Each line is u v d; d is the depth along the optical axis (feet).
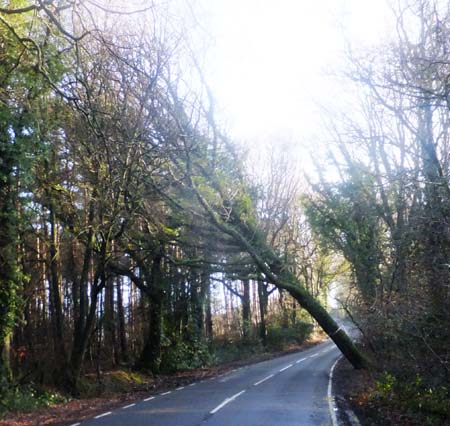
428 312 43.57
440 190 39.32
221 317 188.55
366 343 101.19
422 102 39.24
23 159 57.67
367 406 54.95
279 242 137.18
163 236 88.48
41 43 48.47
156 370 112.68
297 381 85.05
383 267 77.97
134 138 65.92
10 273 63.10
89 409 61.31
